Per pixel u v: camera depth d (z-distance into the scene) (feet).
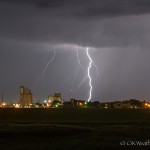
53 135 160.15
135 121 219.61
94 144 137.59
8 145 140.15
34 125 178.91
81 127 175.22
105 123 205.77
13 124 188.24
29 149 132.05
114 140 143.95
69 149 131.85
